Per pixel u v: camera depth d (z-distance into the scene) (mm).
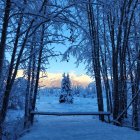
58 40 9945
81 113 11992
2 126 8789
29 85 13750
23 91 13344
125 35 14406
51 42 9969
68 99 48156
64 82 49469
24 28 9508
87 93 79375
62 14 8602
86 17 13969
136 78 17047
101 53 18047
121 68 14539
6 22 8016
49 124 11703
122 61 14547
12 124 11984
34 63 13117
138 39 16141
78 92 89250
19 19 8734
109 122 12664
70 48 13352
